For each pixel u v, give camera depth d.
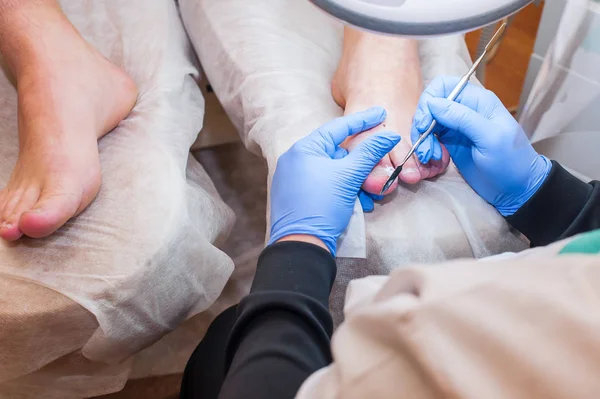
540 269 0.24
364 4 0.42
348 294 0.55
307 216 0.72
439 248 0.76
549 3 0.86
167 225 0.83
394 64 0.90
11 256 0.80
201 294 0.96
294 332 0.53
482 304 0.23
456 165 0.82
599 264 0.23
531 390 0.21
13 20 0.95
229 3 1.08
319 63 1.02
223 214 1.05
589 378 0.20
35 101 0.89
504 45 1.37
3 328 0.75
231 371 0.51
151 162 0.91
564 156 0.91
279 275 0.62
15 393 0.95
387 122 0.83
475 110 0.77
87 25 1.13
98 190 0.87
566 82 0.74
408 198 0.80
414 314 0.24
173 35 1.12
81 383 0.97
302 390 0.33
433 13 0.41
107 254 0.80
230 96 1.02
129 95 0.99
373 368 0.26
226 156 1.51
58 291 0.77
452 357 0.23
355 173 0.74
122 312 0.81
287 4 1.08
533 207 0.73
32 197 0.82
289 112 0.90
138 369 1.19
